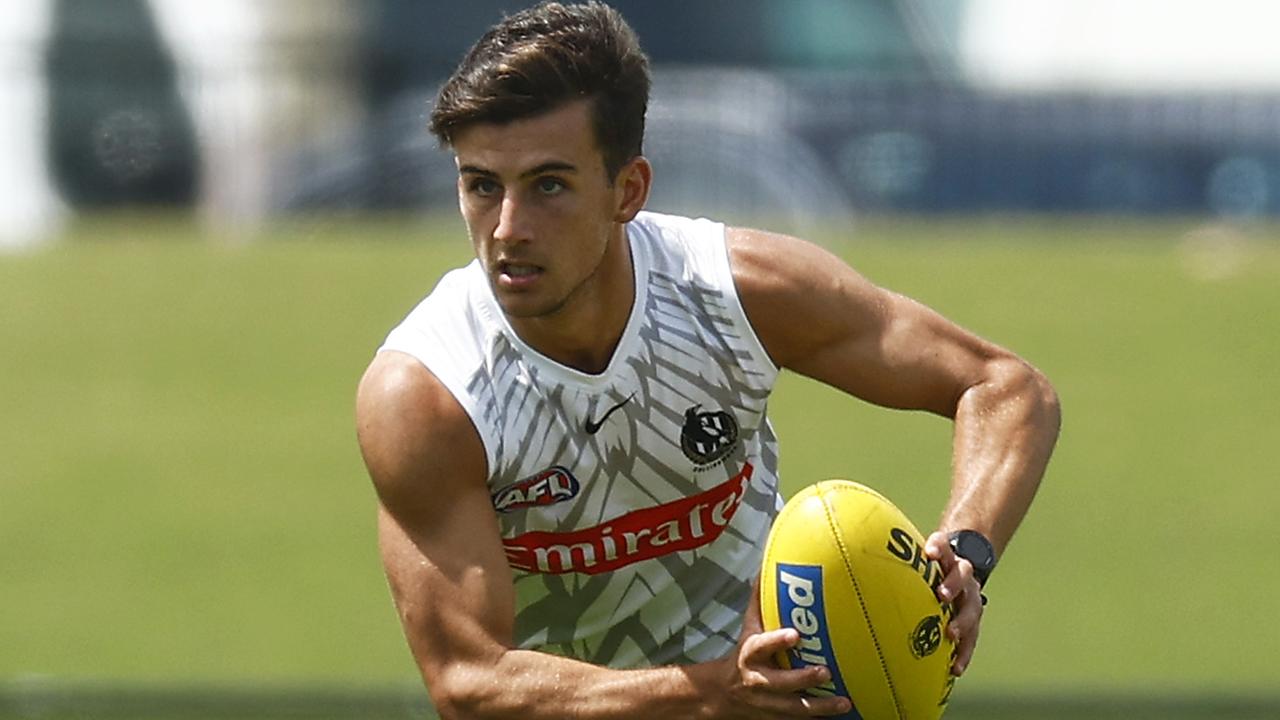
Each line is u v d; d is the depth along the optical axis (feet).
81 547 133.39
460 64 49.65
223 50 290.35
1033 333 197.57
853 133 271.49
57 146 290.97
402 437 51.19
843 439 160.25
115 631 112.88
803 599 48.80
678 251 53.16
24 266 238.68
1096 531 137.28
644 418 52.85
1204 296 215.72
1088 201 274.36
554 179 48.73
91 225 284.61
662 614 56.90
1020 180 273.95
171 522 139.95
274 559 130.62
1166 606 118.73
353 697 97.14
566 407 52.29
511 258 48.91
